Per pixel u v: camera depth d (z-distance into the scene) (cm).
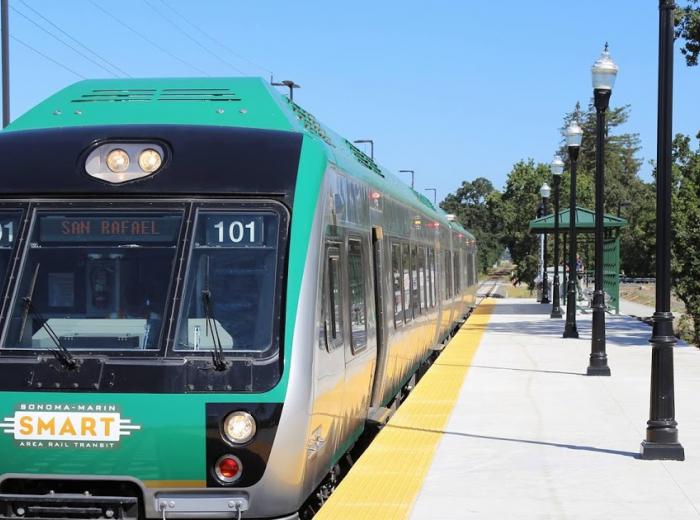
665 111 1159
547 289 5397
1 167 834
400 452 1160
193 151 827
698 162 4409
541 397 1631
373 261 1286
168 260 802
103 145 829
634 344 2673
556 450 1188
